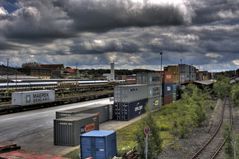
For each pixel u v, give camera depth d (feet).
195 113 139.95
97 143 81.76
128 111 160.76
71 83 323.16
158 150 73.56
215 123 149.48
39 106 222.69
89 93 330.34
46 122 155.33
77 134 103.19
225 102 266.77
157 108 208.33
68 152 93.81
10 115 183.62
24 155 63.98
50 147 100.83
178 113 159.53
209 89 305.32
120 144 102.63
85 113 130.52
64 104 252.42
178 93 265.75
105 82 407.44
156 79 209.97
